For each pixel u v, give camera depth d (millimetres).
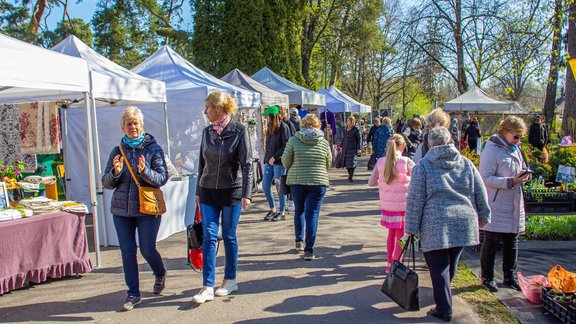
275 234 7133
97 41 26031
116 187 4309
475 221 3875
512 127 4465
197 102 8875
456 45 22297
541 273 5191
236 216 4547
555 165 10164
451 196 3816
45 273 4906
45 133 8242
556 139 17172
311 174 5727
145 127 9289
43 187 7406
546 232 6617
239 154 4387
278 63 18562
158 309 4297
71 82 5324
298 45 20109
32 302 4516
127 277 4352
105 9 24250
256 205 9641
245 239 6863
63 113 8695
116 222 4305
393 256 5156
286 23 19188
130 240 4328
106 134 9031
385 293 4172
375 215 8609
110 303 4473
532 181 8992
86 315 4195
